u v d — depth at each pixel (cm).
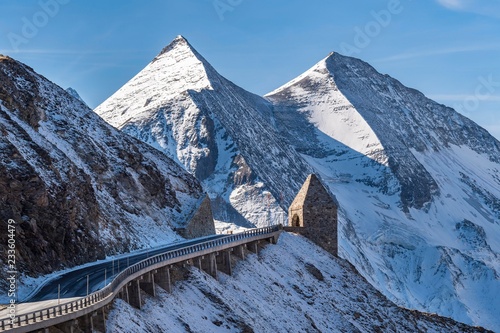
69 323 7700
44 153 11794
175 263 10719
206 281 10975
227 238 12644
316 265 14175
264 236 13712
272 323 11400
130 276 9138
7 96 13138
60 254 10881
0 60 13912
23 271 9975
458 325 14400
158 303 9750
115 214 14100
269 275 12825
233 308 10831
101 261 11762
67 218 11406
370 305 13825
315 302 12975
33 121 13638
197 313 10269
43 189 10912
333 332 12469
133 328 8600
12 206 10406
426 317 14362
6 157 10788
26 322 7294
